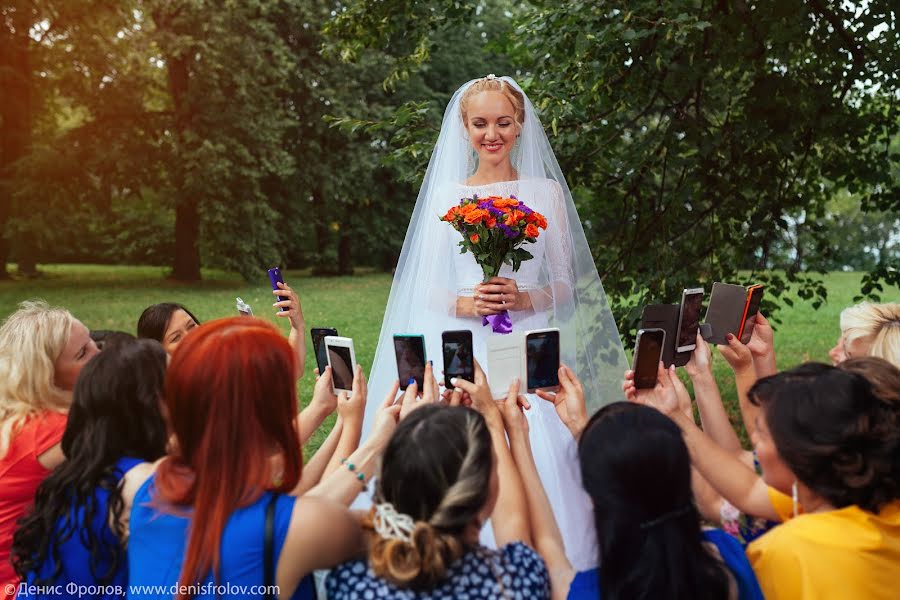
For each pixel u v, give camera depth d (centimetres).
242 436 161
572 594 164
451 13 581
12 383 234
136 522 168
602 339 314
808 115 526
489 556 156
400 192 2225
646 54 504
